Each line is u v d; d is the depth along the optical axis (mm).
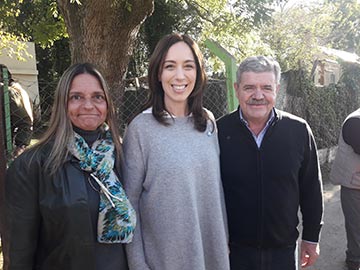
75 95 1760
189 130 1896
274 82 2180
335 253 4152
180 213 1781
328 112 8141
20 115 3840
